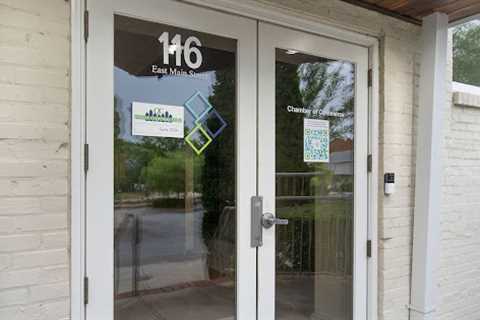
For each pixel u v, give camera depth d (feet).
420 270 9.93
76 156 6.19
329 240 9.41
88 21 6.35
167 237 7.29
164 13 7.09
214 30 7.64
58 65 6.02
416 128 10.25
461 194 11.64
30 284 5.79
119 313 6.75
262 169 8.26
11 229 5.67
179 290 7.44
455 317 11.46
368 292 9.73
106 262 6.53
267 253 8.32
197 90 7.55
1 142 5.62
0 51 5.62
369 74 9.78
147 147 7.04
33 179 5.82
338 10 8.94
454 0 9.02
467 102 11.51
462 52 14.57
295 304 8.84
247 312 8.05
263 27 8.23
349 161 9.66
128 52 6.80
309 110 8.98
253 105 8.14
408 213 10.14
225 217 7.89
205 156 7.66
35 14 5.84
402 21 9.98
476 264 12.10
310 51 8.89
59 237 6.02
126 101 6.81
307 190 8.98
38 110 5.86
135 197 6.91
